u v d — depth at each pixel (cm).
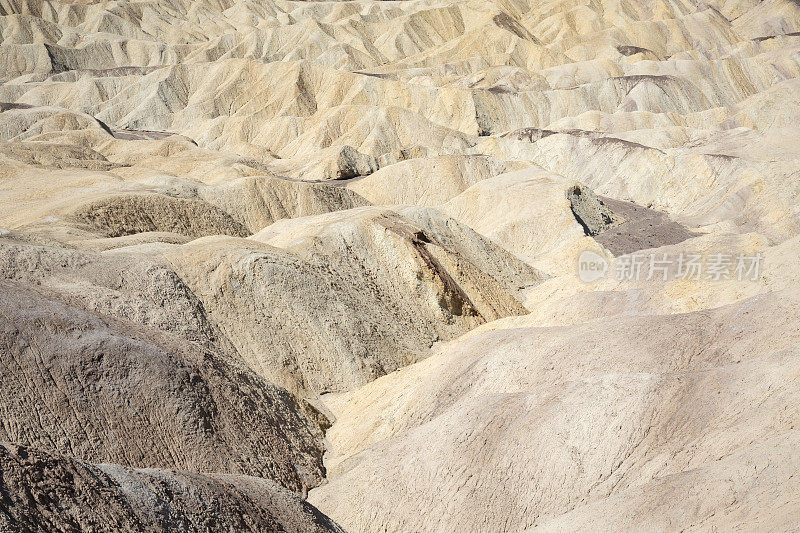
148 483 1859
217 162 9550
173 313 3347
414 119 11725
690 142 9919
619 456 2183
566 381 2594
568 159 9831
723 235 4366
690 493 1792
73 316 2683
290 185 7494
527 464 2300
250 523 1988
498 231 6862
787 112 10269
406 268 4531
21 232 3947
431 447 2533
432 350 4178
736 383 2183
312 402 3472
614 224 7638
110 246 4319
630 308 3531
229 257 3881
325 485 2759
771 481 1686
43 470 1648
